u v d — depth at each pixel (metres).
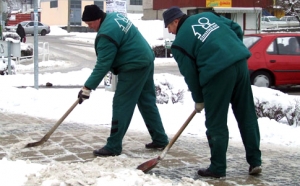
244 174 4.73
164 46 25.47
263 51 11.29
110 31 5.05
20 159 5.07
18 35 29.23
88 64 21.59
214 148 4.50
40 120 7.36
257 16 31.64
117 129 5.23
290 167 5.03
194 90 4.50
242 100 4.53
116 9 9.54
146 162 4.59
